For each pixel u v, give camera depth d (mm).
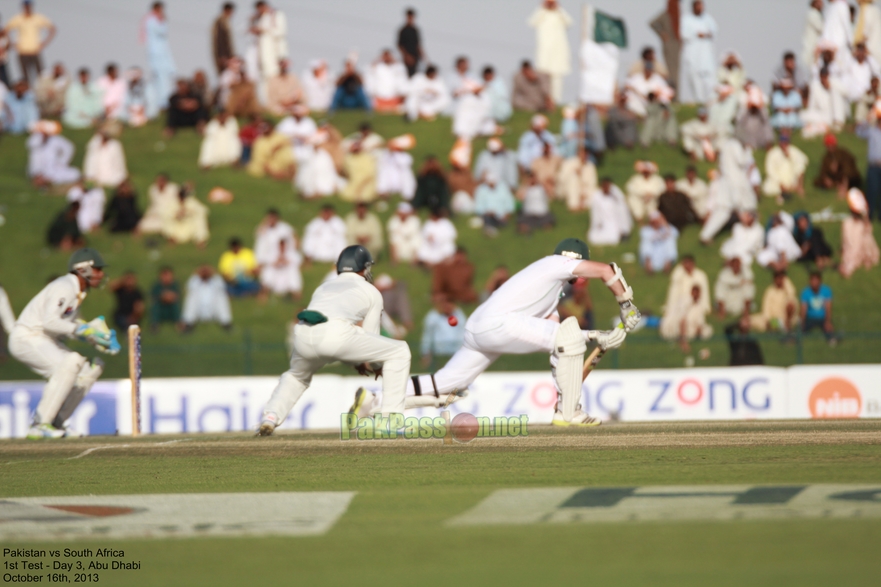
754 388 50375
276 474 20125
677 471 18906
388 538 13156
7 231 86375
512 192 85062
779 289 63250
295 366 27484
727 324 65125
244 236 85562
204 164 96875
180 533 13938
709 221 78625
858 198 74875
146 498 17359
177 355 66625
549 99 102938
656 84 92938
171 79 108062
